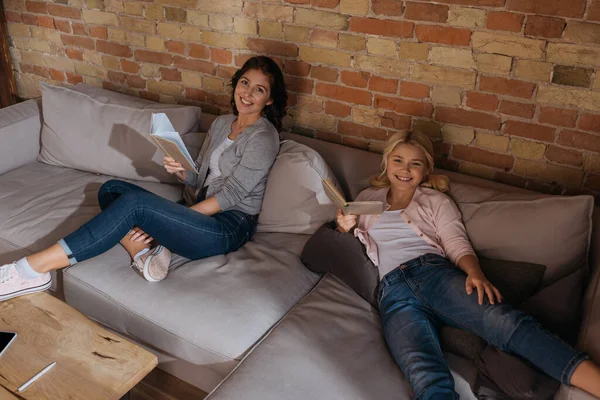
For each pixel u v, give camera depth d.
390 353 1.69
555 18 1.93
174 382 2.03
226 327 1.72
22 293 1.76
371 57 2.35
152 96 3.15
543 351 1.44
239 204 2.22
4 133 2.62
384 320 1.75
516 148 2.19
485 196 1.96
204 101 2.96
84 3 3.12
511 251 1.81
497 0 2.00
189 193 2.43
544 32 1.96
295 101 2.64
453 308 1.66
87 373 1.45
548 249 1.76
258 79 2.20
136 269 1.97
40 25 3.37
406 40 2.24
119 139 2.57
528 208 1.82
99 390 1.40
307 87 2.57
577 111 2.02
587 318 1.51
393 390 1.54
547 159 2.15
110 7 3.03
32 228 2.18
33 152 2.78
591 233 1.77
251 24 2.61
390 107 2.39
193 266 2.00
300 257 2.09
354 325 1.77
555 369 1.40
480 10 2.04
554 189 2.18
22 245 2.12
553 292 1.62
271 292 1.88
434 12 2.13
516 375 1.43
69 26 3.25
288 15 2.48
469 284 1.66
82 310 2.02
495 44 2.06
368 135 2.51
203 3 2.70
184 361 1.87
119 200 1.90
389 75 2.34
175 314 1.78
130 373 1.46
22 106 2.77
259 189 2.25
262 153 2.18
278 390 1.49
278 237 2.21
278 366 1.56
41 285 1.81
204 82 2.91
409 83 2.31
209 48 2.80
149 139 2.52
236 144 2.23
